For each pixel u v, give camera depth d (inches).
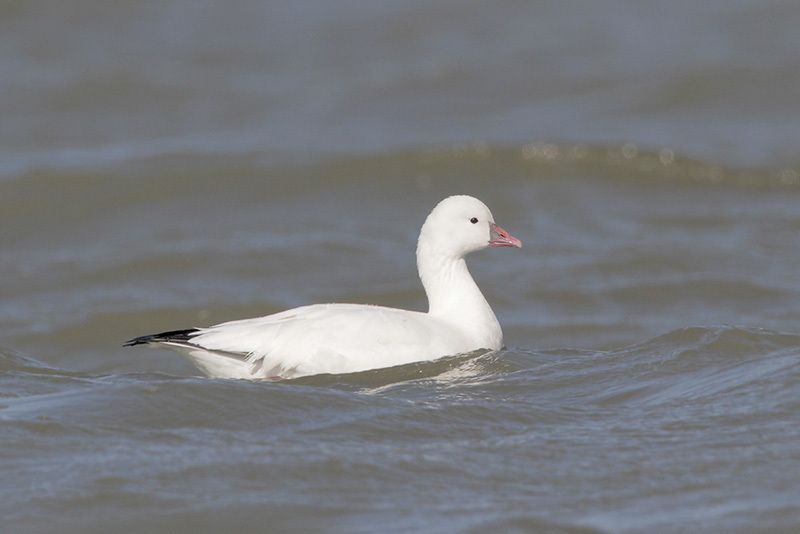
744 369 412.2
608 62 1228.5
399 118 1093.1
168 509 309.0
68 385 408.5
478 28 1331.2
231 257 738.8
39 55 1243.8
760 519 299.3
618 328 617.0
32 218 825.5
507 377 425.1
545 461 337.1
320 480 324.8
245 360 433.7
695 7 1362.0
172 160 922.7
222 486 320.5
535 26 1328.7
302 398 382.9
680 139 1014.4
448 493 318.3
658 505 308.7
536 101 1140.5
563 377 422.0
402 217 834.2
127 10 1364.4
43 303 673.6
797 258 730.8
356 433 357.1
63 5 1355.8
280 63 1257.4
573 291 679.7
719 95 1136.8
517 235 791.7
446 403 386.3
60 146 1000.2
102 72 1202.6
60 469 328.8
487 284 693.9
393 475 328.2
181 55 1267.2
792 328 601.0
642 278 697.0
